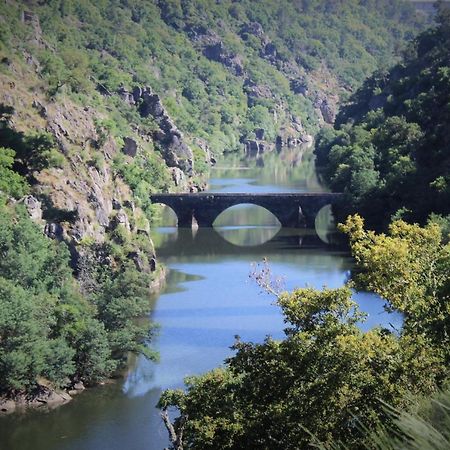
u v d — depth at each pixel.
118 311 123.31
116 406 107.81
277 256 198.38
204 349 127.19
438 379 54.44
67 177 198.12
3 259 129.75
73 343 115.81
